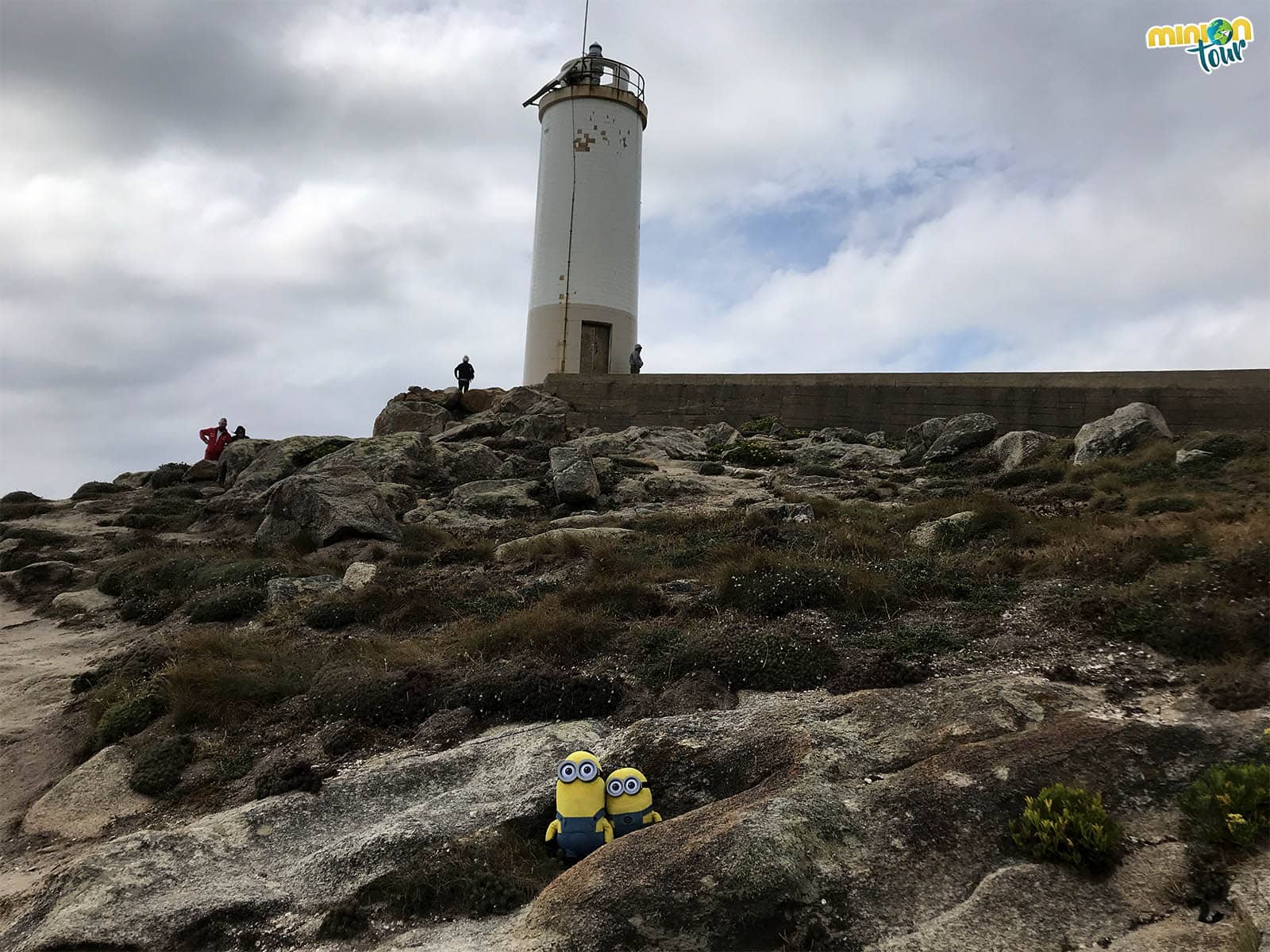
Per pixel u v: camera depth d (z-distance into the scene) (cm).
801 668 841
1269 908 442
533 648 991
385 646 1066
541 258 3728
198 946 564
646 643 949
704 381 3067
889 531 1362
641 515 1792
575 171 3681
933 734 653
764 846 528
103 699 1051
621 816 613
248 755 862
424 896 581
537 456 2623
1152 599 836
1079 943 459
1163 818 536
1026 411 2388
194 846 664
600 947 492
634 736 710
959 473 2052
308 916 581
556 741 759
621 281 3700
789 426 2880
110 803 820
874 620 958
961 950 462
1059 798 533
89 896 598
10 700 1161
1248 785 511
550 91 3838
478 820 649
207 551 1823
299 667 1027
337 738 844
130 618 1506
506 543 1625
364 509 1766
